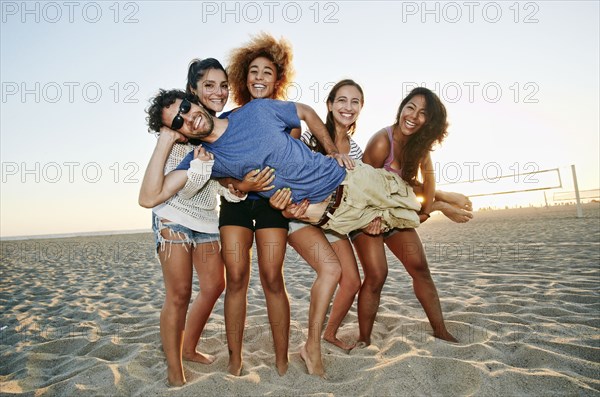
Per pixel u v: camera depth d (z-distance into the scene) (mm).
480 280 4707
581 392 1822
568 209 23734
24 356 2682
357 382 1996
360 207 2217
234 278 2125
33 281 6691
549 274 4766
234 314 2137
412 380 1949
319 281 2205
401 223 2420
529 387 1889
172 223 2092
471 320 3031
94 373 2262
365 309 2598
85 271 7824
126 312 4109
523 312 3252
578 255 6055
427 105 2410
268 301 2182
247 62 2646
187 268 2102
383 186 2295
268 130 2010
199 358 2404
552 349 2383
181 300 2072
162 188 1939
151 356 2531
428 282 2625
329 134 2568
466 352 2340
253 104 2080
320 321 2186
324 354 2402
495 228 12914
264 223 2160
